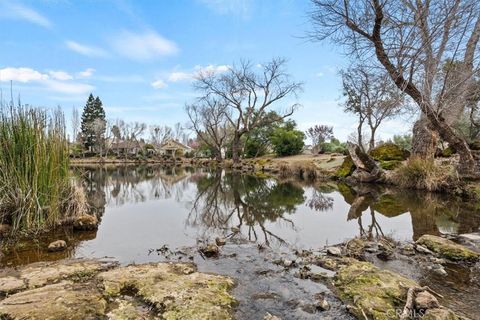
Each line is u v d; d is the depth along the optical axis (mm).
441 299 3217
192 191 13172
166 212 8383
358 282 3471
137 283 3504
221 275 3840
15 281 3586
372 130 19656
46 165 5930
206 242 5418
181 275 3785
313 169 18844
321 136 39594
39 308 2922
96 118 55281
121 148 58562
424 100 7707
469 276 3848
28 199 5746
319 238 5730
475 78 7676
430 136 12102
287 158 33469
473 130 15430
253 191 13023
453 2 6035
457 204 8852
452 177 10367
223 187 14609
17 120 5645
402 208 8477
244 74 31109
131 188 14211
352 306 3027
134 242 5363
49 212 6012
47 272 3865
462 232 6004
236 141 33375
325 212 8289
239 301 3205
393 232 6094
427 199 9750
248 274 3922
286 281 3703
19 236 5492
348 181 15727
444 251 4598
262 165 27875
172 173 24969
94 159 49531
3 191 5609
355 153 15234
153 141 66562
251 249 5016
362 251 4777
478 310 2990
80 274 3834
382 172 14023
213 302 3100
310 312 2996
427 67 7137
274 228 6539
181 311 2902
